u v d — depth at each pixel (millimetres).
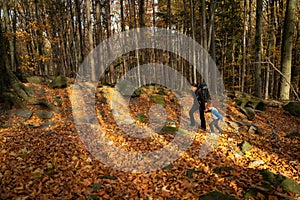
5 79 7914
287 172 4773
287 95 11047
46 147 5332
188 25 21078
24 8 18453
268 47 16859
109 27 15664
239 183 4156
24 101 8039
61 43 21469
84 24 22688
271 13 16109
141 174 4551
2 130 6195
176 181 4305
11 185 3748
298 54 20281
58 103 9117
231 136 7047
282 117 9680
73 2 22266
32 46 20047
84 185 3957
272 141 6824
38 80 12156
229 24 21672
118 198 3721
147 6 22062
